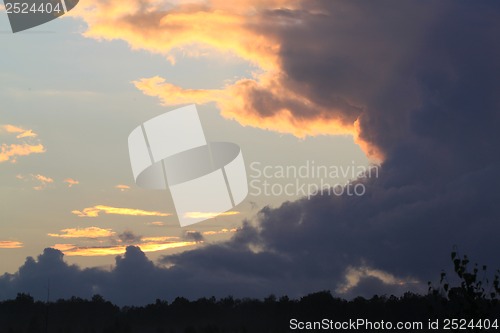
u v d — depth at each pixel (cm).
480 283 2420
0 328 9075
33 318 9406
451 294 2436
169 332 9244
